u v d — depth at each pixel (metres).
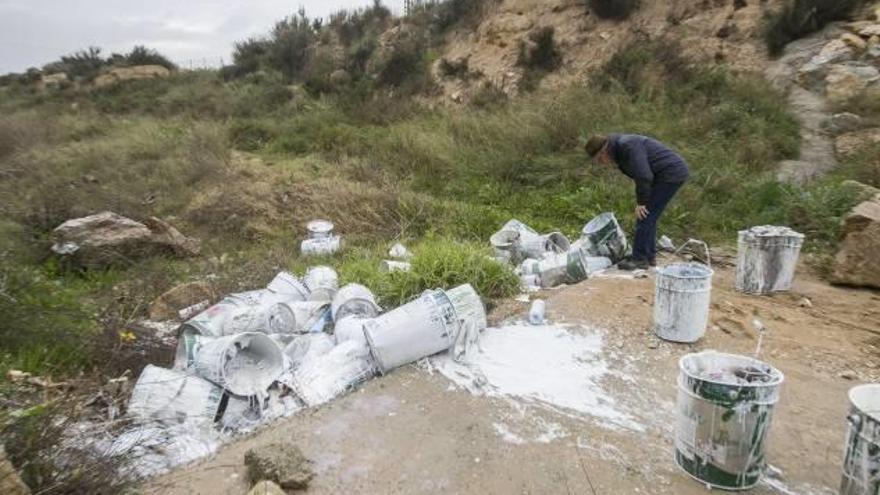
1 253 6.36
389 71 18.00
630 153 5.56
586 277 5.49
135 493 2.84
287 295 5.06
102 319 4.79
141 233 7.82
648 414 3.42
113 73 29.38
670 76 12.23
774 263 5.26
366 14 24.81
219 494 2.87
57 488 2.63
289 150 14.15
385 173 10.45
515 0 16.92
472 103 14.78
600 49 14.41
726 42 12.84
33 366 4.13
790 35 12.16
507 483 2.86
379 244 7.36
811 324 4.62
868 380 3.79
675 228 7.36
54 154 13.77
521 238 6.16
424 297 4.01
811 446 3.12
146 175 11.80
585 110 10.84
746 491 2.78
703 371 2.94
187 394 3.54
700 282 4.11
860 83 10.57
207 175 11.27
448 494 2.81
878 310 4.99
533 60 15.14
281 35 25.89
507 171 9.85
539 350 4.12
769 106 10.53
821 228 6.84
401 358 3.88
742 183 8.24
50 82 30.62
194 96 22.56
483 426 3.31
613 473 2.91
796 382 3.75
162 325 5.11
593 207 8.17
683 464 2.88
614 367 3.93
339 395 3.71
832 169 8.92
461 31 18.36
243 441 3.31
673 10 14.08
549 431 3.26
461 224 7.95
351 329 4.13
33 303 4.98
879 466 2.45
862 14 11.92
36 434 2.79
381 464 3.03
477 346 4.16
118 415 3.56
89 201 9.40
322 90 19.23
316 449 3.17
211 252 8.13
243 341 3.80
